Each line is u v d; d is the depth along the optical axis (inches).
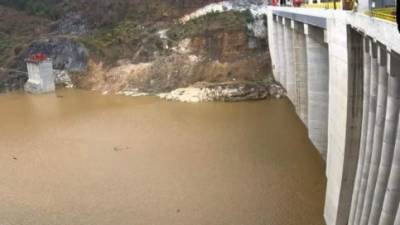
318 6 1481.3
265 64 2711.6
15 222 1250.6
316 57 1439.5
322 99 1465.3
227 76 2691.9
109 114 2375.7
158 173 1535.4
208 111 2311.8
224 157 1637.6
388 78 722.8
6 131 2143.2
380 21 695.1
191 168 1557.6
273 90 2471.7
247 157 1619.1
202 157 1657.2
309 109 1521.9
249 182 1405.0
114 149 1812.3
